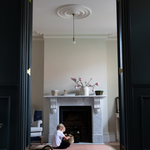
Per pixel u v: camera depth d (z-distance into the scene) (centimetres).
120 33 263
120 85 262
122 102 257
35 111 635
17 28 237
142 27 236
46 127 627
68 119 633
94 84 633
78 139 600
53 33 632
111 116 644
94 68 637
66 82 632
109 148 533
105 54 641
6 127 224
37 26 574
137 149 222
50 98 608
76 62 638
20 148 223
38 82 656
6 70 232
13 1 240
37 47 662
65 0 423
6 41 236
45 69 636
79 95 615
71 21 538
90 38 645
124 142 237
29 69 259
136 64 231
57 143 521
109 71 656
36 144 588
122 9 243
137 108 227
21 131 225
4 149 221
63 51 641
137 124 225
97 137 602
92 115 611
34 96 652
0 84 228
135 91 229
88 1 428
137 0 239
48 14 491
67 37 643
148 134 222
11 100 229
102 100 636
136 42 234
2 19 238
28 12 256
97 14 492
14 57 234
